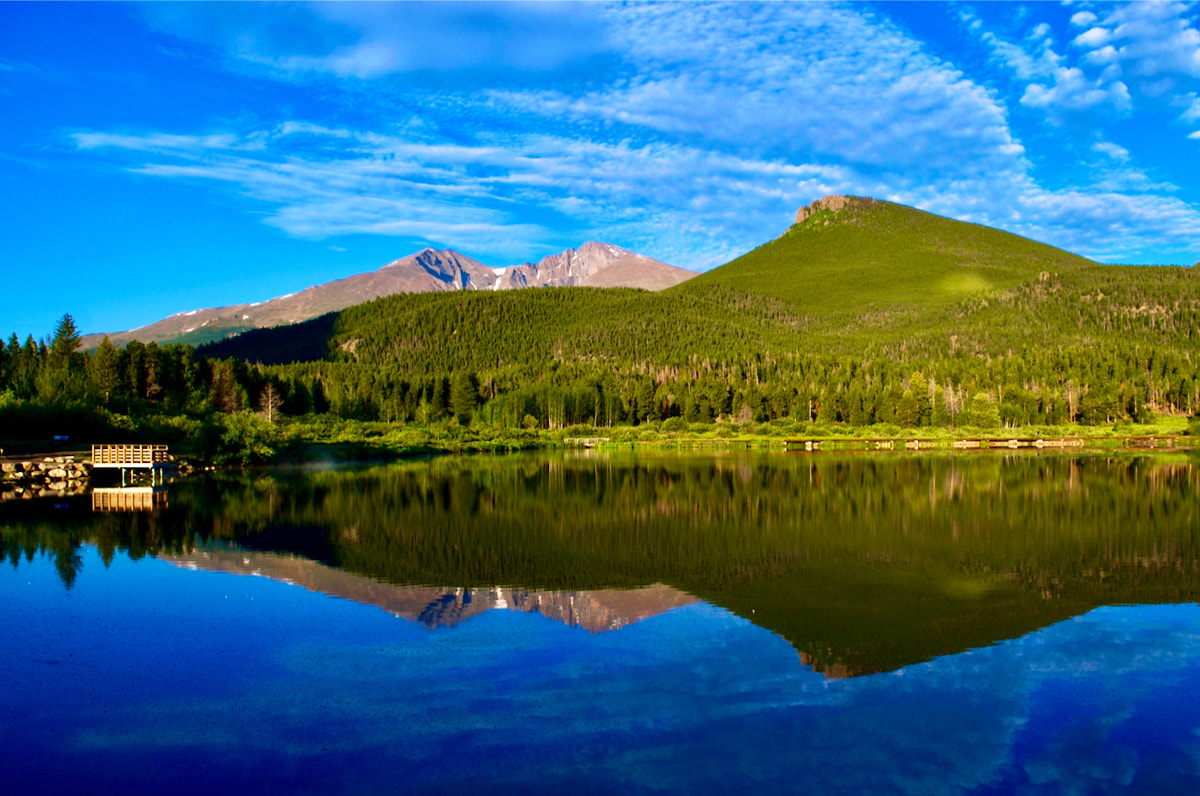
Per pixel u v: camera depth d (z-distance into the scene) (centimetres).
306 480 6225
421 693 1517
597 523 3809
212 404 12156
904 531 3569
